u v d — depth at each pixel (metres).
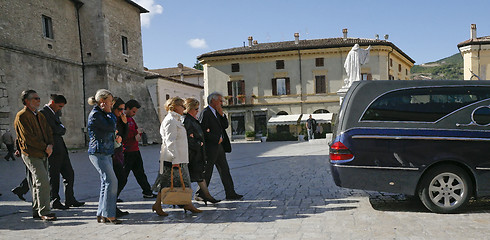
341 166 5.16
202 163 6.01
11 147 17.95
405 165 4.97
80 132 27.53
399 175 5.00
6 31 21.88
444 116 5.00
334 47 38.09
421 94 5.13
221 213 5.48
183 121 5.89
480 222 4.49
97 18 28.12
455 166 4.93
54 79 25.36
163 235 4.46
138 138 6.95
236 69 40.12
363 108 5.21
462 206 4.93
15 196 7.47
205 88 41.28
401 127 5.02
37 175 5.31
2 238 4.50
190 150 5.89
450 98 5.08
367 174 5.07
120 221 5.15
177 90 47.50
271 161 13.31
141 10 33.72
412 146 4.96
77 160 17.31
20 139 5.26
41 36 24.48
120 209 6.08
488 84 5.12
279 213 5.30
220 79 40.47
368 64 37.72
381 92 5.22
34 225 5.12
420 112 5.06
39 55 24.02
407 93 5.16
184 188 5.46
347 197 6.21
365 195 6.31
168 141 5.41
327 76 38.66
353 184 5.11
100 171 5.16
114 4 29.81
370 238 4.00
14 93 22.05
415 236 4.01
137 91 32.72
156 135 34.16
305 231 4.35
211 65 40.59
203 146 6.01
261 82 39.81
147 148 27.86
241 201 6.29
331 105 38.59
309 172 9.66
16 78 22.28
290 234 4.26
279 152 18.17
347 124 5.21
